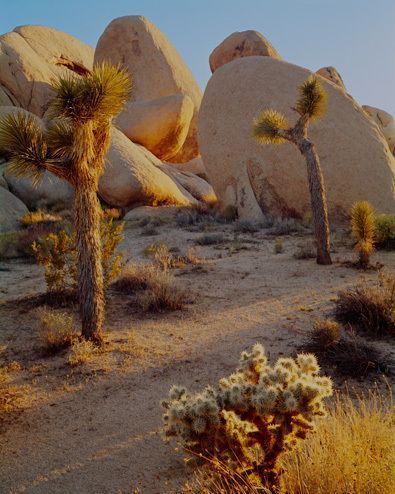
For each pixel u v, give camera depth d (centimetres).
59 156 613
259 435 266
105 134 627
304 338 616
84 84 545
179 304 814
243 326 697
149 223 1977
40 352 634
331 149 1881
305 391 241
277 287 922
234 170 2109
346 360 514
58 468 381
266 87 2095
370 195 1839
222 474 262
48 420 460
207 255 1324
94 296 645
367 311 643
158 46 3691
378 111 3531
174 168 3095
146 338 671
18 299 916
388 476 258
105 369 564
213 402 251
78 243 641
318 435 304
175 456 380
